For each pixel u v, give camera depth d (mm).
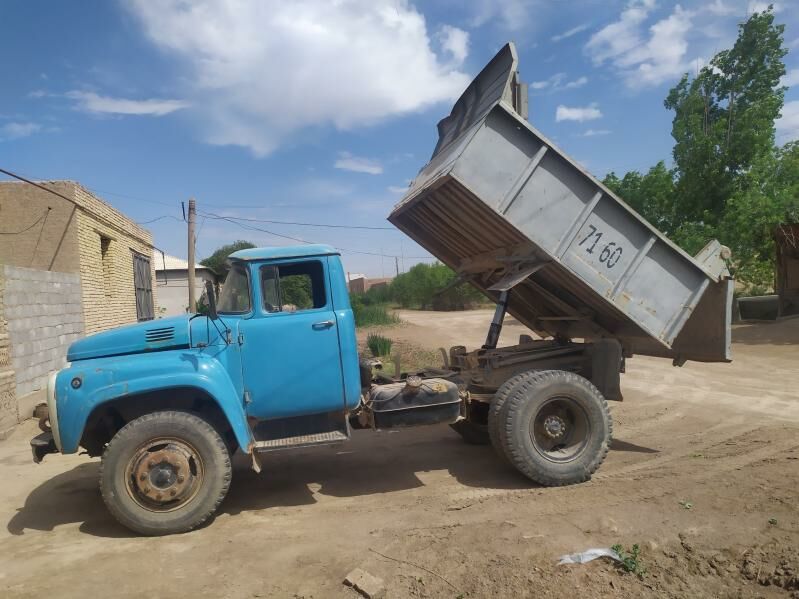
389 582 3736
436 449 7227
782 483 5203
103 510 5418
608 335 6855
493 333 7094
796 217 18375
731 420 8031
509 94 5594
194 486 4816
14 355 9227
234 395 5051
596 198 5750
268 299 5371
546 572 3754
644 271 5938
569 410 5836
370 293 57719
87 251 12766
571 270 5781
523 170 5605
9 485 6180
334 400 5379
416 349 17203
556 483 5598
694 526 4312
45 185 12117
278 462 6898
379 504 5312
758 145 19844
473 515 4844
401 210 7234
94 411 4859
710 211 20766
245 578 3904
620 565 3820
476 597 3537
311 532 4652
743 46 21094
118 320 15195
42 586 3859
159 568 4098
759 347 15484
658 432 7582
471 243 7094
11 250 12062
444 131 7387
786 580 3527
